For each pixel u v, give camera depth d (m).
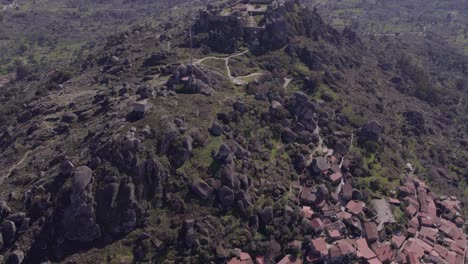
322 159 133.25
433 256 119.00
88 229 102.75
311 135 143.00
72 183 104.31
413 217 131.62
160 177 111.06
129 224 104.62
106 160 109.94
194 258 100.88
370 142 150.25
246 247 106.69
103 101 141.88
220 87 150.62
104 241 103.50
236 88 153.12
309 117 147.12
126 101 135.00
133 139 111.81
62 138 131.12
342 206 126.31
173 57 170.12
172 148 116.56
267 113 141.50
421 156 165.00
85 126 132.38
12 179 118.31
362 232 119.75
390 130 168.25
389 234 123.44
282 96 154.12
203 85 143.88
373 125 153.88
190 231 103.75
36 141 134.00
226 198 112.38
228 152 118.12
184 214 108.44
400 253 118.19
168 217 107.75
